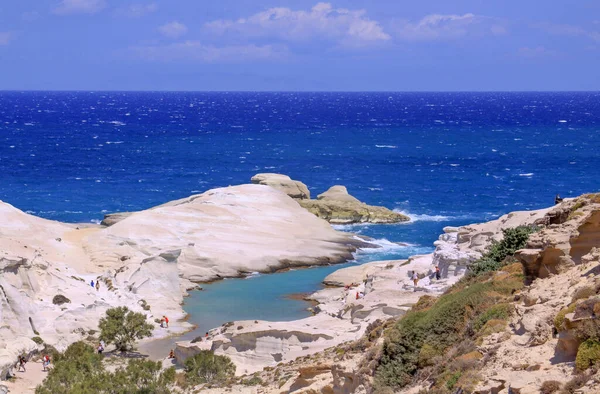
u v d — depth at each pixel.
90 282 67.38
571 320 18.27
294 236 92.06
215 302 71.06
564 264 25.78
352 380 27.58
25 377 47.25
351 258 88.19
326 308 64.25
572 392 16.45
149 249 80.62
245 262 82.25
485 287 28.72
